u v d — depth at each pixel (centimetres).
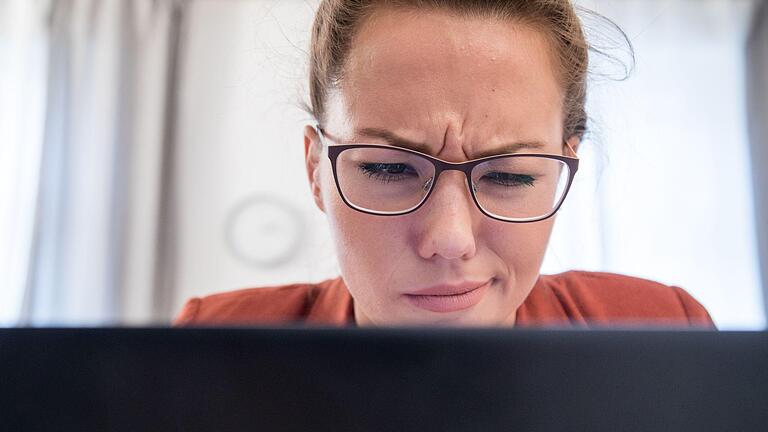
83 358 30
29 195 264
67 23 267
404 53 66
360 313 88
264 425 30
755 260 248
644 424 30
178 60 266
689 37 257
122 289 258
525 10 69
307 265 257
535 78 70
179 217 263
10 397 30
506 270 70
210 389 30
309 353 30
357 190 69
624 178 246
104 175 262
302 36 96
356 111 69
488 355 30
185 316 103
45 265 260
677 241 248
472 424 30
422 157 66
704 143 253
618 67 95
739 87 255
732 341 30
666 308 103
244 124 264
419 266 67
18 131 264
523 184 69
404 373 30
